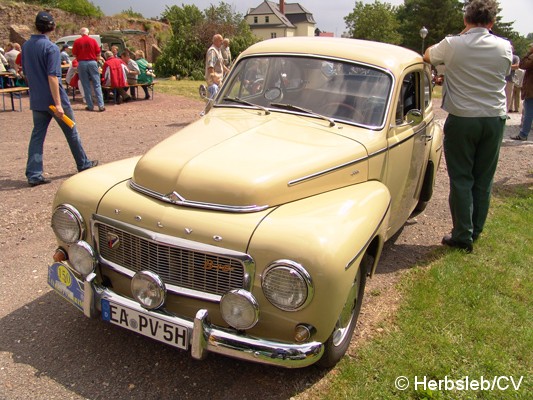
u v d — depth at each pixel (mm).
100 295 2977
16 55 15648
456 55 4320
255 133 3469
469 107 4387
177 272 2809
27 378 2945
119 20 34250
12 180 6602
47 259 4422
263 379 3039
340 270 2584
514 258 4750
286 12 95188
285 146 3285
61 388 2883
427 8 65312
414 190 4906
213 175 2869
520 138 10906
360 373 3080
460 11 65188
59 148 8461
